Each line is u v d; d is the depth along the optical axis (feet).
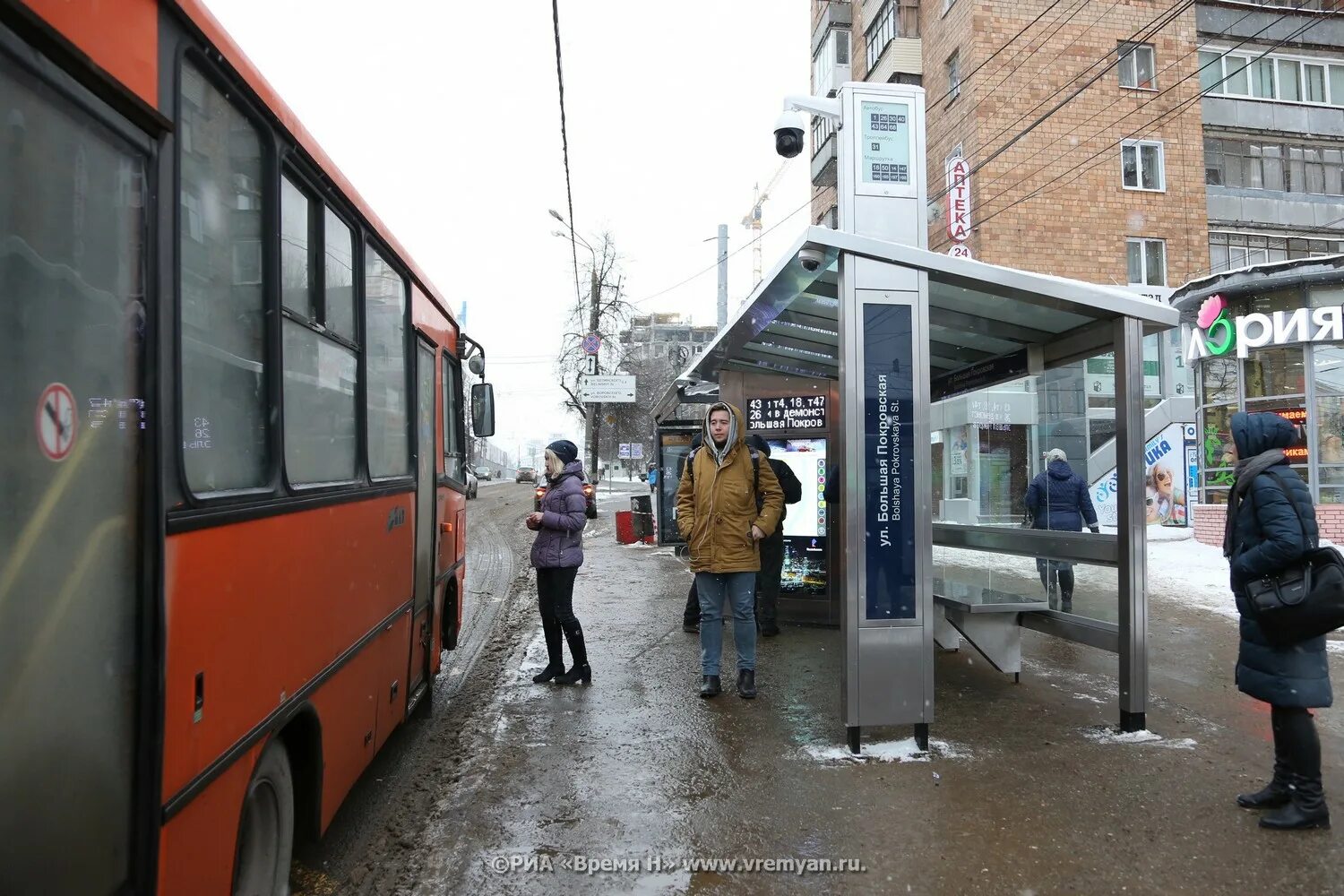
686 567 43.39
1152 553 44.37
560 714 18.40
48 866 5.37
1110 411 19.60
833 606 26.76
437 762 16.11
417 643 16.55
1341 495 42.22
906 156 18.07
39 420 5.38
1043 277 15.47
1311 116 69.36
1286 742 12.44
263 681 8.50
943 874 11.10
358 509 11.98
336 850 12.48
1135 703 16.26
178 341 6.83
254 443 8.59
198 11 7.36
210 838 7.39
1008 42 59.41
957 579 22.15
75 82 5.70
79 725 5.69
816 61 91.20
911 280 15.31
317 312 10.57
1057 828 12.32
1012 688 19.81
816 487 26.96
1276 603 11.96
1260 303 44.60
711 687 19.22
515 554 55.77
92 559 5.87
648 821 12.94
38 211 5.38
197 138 7.46
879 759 15.15
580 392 114.83
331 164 10.91
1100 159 64.08
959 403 22.63
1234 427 12.99
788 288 17.57
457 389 22.08
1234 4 68.23
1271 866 11.14
